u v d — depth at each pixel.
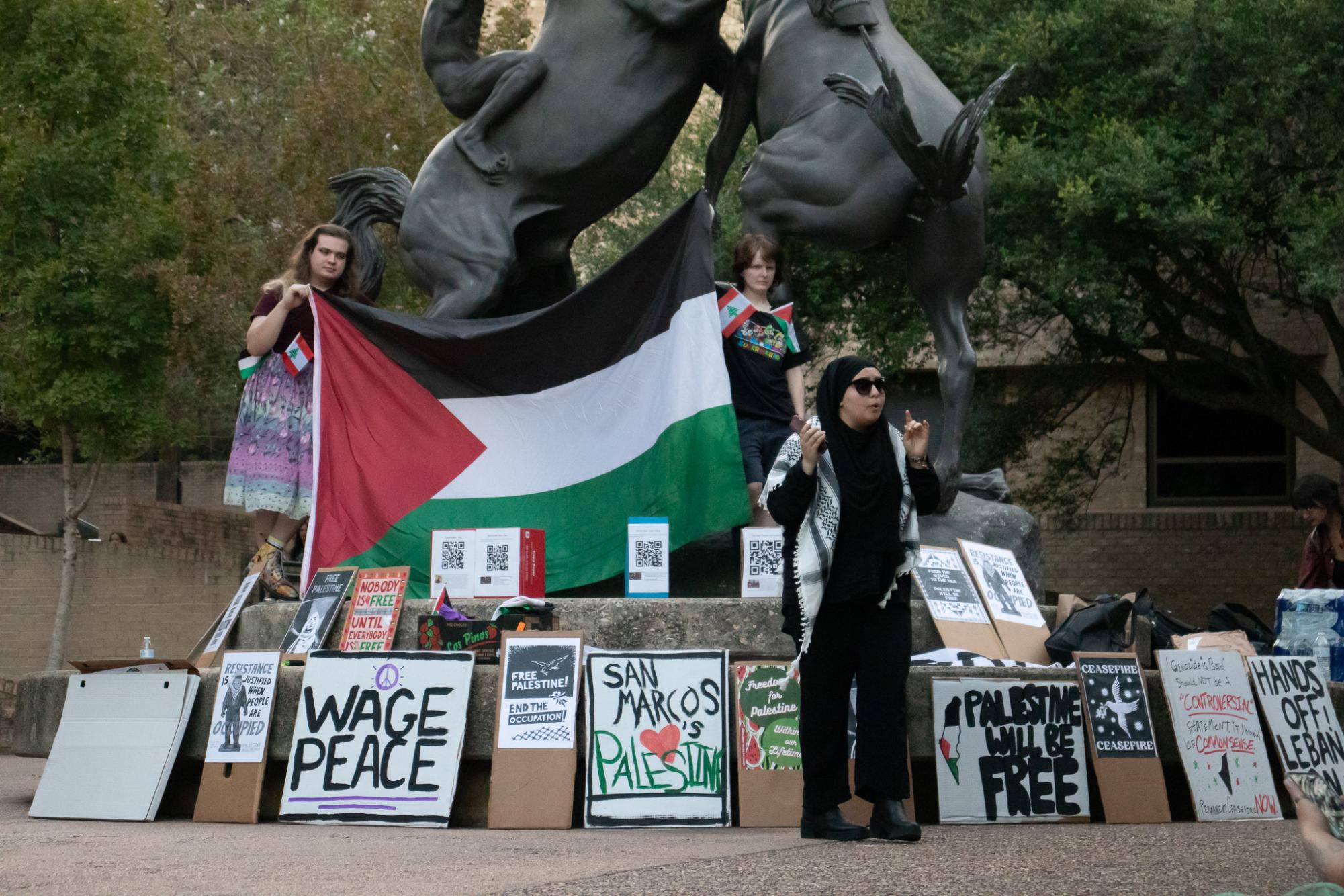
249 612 8.56
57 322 19.16
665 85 9.95
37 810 7.32
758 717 6.69
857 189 8.95
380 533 8.87
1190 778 6.95
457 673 6.91
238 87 27.80
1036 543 9.28
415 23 24.38
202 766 7.48
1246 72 16.64
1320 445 19.42
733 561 9.09
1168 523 26.34
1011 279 18.91
